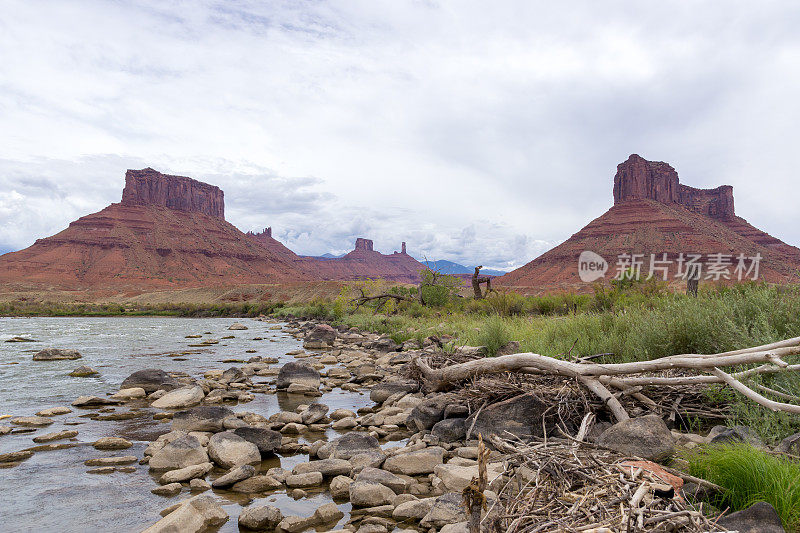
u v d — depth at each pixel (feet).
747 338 17.22
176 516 11.85
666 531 7.48
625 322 27.50
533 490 9.06
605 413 16.88
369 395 31.30
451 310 79.56
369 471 15.25
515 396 18.33
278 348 62.18
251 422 23.52
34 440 20.68
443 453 17.04
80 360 48.57
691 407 16.88
